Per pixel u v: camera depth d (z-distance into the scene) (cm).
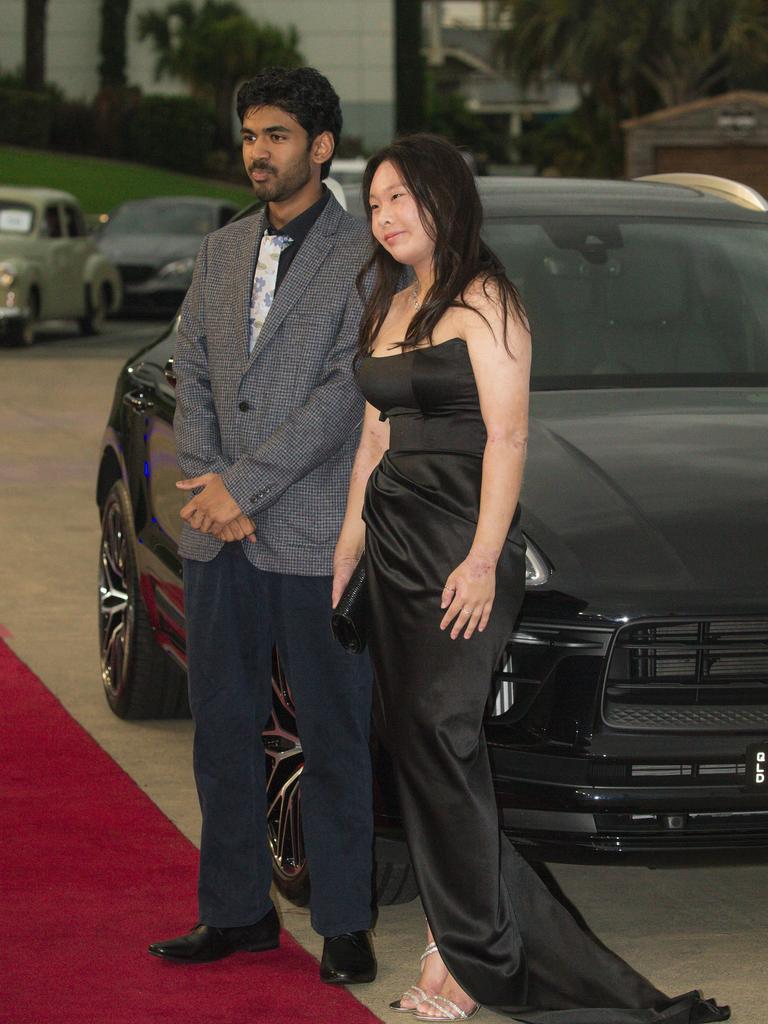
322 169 479
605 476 502
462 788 424
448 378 419
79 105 6412
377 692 468
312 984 473
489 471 415
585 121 5644
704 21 5034
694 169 3139
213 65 6669
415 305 436
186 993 463
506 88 10106
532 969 438
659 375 595
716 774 455
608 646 451
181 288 2881
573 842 455
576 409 559
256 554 471
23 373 2097
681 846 457
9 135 6247
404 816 432
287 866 530
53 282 2511
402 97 7031
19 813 609
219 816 486
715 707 456
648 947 502
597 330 609
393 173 421
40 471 1362
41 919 513
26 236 2492
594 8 5312
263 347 468
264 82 464
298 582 470
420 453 425
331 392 463
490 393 415
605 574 458
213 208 3036
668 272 631
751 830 458
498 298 417
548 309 612
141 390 689
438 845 427
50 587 965
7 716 729
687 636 456
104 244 2925
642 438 531
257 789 489
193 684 486
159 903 527
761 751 454
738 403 571
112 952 490
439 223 419
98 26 6912
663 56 5153
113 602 734
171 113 6375
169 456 636
